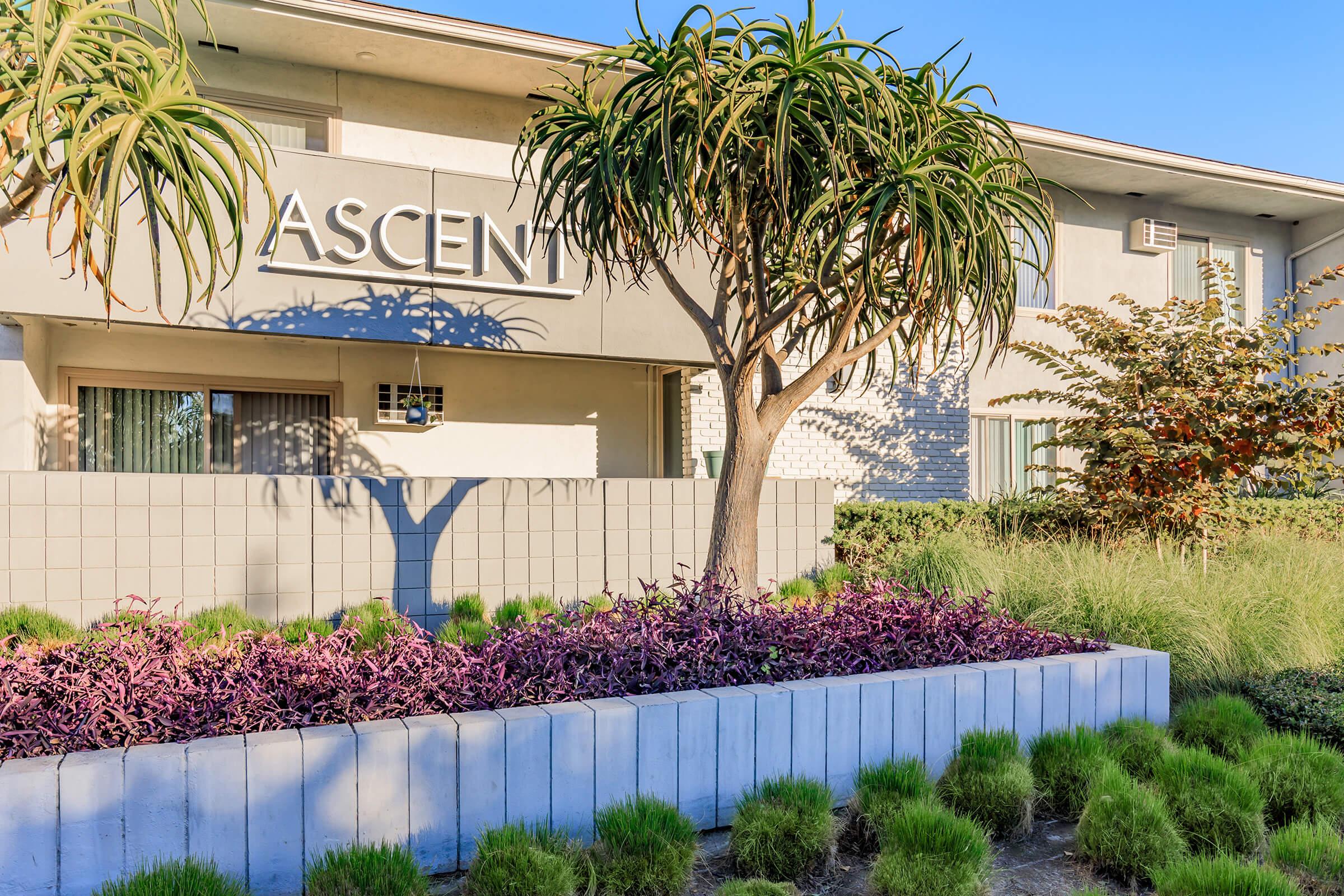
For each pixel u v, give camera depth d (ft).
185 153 10.40
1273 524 31.94
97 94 9.86
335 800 8.73
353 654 11.31
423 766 9.09
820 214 15.15
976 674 12.20
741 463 17.19
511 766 9.46
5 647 11.60
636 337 27.43
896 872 8.90
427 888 8.27
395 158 29.30
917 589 21.27
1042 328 38.19
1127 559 21.30
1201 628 17.02
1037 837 10.80
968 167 15.55
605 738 9.89
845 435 33.81
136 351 26.81
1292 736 12.83
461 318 25.31
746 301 17.58
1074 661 13.10
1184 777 10.96
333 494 21.29
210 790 8.29
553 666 11.00
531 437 31.78
